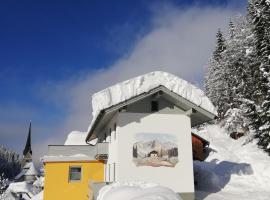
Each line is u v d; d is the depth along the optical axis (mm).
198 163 30109
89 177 25016
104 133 27359
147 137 20562
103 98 20031
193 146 38406
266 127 30531
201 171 25156
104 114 20125
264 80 32375
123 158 19938
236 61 48844
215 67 62500
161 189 11219
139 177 19859
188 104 20797
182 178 20391
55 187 24406
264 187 23391
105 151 24219
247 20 53938
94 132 29906
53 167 24750
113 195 11164
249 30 47750
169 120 21203
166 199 9617
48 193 24234
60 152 26031
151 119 20938
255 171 26281
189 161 20781
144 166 20078
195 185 24453
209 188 23750
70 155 26047
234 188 23234
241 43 48250
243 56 46500
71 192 24547
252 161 31109
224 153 37219
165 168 20312
